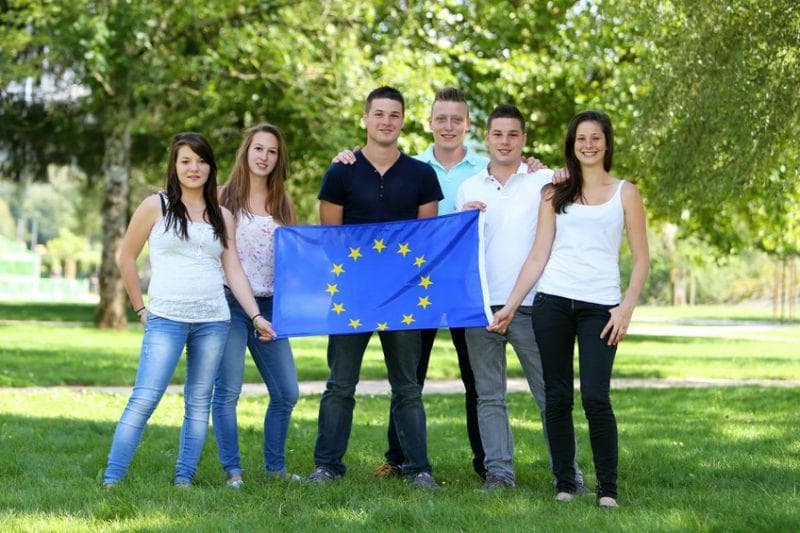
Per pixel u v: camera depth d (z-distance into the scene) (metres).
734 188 12.73
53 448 7.12
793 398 11.18
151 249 5.74
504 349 6.02
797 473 6.30
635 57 20.84
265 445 6.20
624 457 6.96
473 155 6.56
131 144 25.58
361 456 7.04
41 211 101.56
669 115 13.12
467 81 22.42
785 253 24.75
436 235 5.96
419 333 6.03
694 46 12.62
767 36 11.96
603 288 5.34
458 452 7.30
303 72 20.17
